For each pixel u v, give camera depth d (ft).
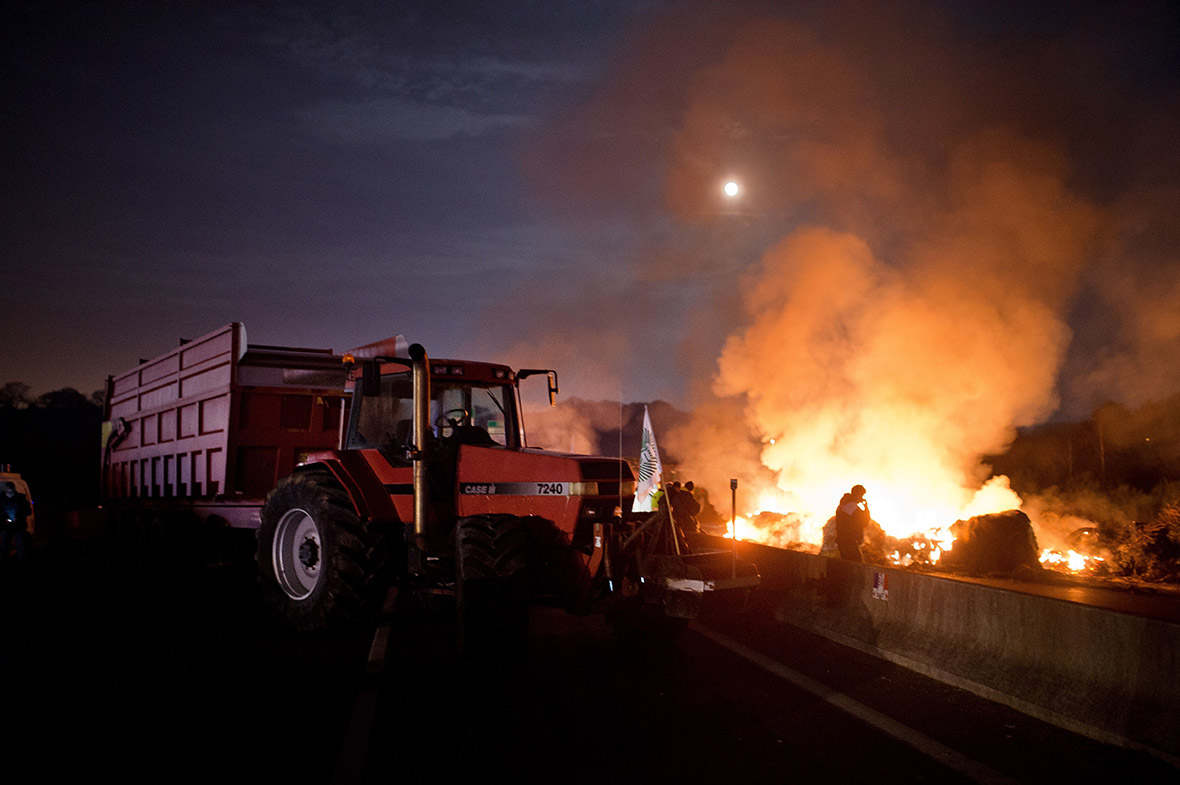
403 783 14.55
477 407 28.81
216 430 39.91
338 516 26.84
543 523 24.84
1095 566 41.98
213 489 40.40
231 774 14.88
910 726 17.71
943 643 22.17
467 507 26.00
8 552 52.19
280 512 29.22
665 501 24.34
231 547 40.09
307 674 22.13
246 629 28.66
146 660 23.75
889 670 22.71
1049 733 17.34
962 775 14.93
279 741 16.70
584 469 24.63
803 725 17.76
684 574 23.13
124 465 53.98
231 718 18.19
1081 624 18.33
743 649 25.34
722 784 14.55
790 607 29.76
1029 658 19.45
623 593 23.68
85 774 14.83
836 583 27.61
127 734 17.07
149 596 36.83
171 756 15.79
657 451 26.12
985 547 40.68
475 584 22.85
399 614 32.19
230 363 38.83
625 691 20.52
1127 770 15.15
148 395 50.24
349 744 16.51
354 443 29.35
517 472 25.49
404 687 20.85
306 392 40.27
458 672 22.43
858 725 17.78
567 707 19.13
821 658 24.14
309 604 27.14
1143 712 16.44
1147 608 29.99
